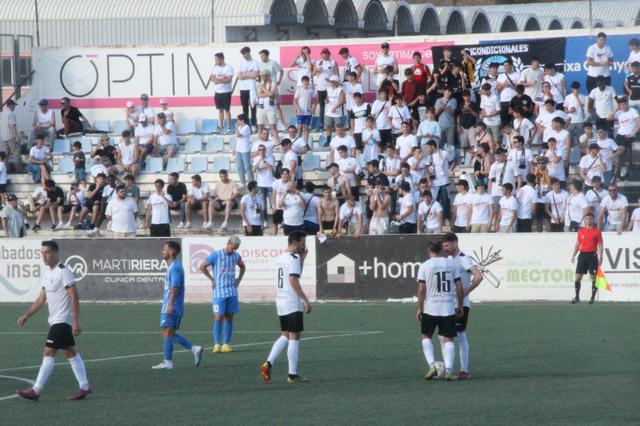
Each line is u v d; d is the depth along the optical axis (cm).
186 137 8656
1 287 6944
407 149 7200
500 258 6175
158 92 8938
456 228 6781
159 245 6669
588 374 3400
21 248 6888
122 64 8994
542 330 4669
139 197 7919
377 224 6738
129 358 4119
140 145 8212
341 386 3269
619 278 5988
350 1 9300
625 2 11400
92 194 7662
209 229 7544
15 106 8956
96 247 6769
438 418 2678
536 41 8038
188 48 8888
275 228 7019
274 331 5006
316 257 6431
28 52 9631
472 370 3559
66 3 9600
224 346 4303
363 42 8456
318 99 8181
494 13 10669
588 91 7606
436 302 3306
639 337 4328
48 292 3078
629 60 7638
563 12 11338
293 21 9106
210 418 2750
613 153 7075
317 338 4616
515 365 3650
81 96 9050
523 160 6844
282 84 8650
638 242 5953
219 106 8450
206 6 9206
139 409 2916
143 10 9381
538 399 2941
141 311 6109
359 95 7681
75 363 3111
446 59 7756
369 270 6344
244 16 9044
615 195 6481
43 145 8275
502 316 5284
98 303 6681
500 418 2664
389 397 3030
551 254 6088
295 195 6650
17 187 8275
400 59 8381
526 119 7319
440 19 9988
